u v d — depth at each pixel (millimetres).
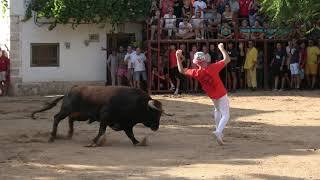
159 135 18469
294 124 21109
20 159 14430
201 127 20375
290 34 33656
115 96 16078
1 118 22781
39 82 33531
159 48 32656
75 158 14539
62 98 17562
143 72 32875
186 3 33656
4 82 33000
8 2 32906
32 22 33281
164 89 32875
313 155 14938
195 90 32938
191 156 14781
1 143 16734
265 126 20609
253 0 34219
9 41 33094
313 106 26672
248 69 33531
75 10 32688
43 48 33688
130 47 32875
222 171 12906
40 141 17172
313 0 28734
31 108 26344
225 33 33312
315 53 33781
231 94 31812
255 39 33688
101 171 12984
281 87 33719
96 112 16359
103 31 34375
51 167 13445
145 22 34000
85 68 34219
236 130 19578
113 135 18359
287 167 13359
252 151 15531
